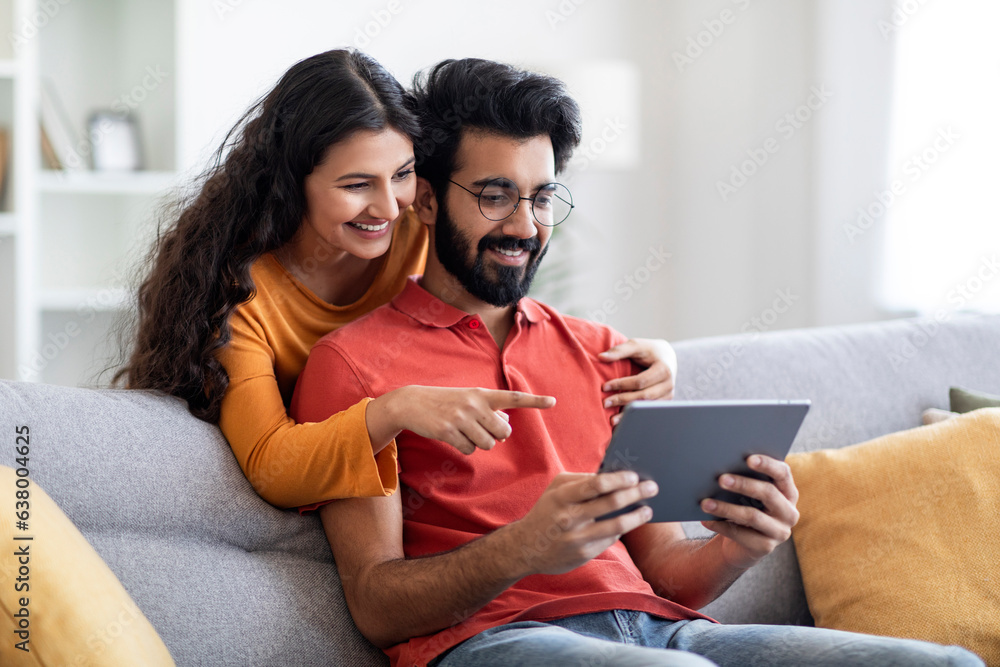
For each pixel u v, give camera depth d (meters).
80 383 3.16
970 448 1.50
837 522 1.51
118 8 3.13
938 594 1.40
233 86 3.33
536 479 1.24
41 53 3.07
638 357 1.40
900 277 2.96
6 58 2.92
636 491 0.98
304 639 1.15
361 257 1.33
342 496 1.15
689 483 1.04
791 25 3.32
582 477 1.02
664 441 0.97
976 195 2.69
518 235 1.29
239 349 1.25
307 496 1.17
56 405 1.11
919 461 1.51
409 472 1.23
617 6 3.79
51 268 3.18
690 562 1.26
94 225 3.22
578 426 1.32
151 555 1.09
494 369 1.31
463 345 1.31
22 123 2.86
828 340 1.79
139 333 1.37
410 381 1.24
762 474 1.07
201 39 3.29
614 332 1.44
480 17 3.63
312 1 3.42
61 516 1.02
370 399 1.14
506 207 1.29
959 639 1.37
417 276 1.42
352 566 1.17
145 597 1.06
